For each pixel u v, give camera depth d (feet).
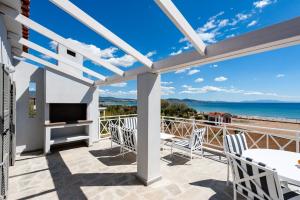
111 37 8.97
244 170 6.48
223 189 10.21
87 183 11.02
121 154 15.98
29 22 9.56
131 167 13.50
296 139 11.50
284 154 8.65
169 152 16.89
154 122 11.10
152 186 10.59
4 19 10.03
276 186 5.56
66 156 15.99
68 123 17.66
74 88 18.48
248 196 6.71
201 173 12.30
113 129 16.84
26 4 10.11
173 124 21.98
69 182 11.15
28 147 17.24
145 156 10.94
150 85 10.94
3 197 7.65
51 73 16.94
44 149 16.49
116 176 11.97
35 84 17.62
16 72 16.57
